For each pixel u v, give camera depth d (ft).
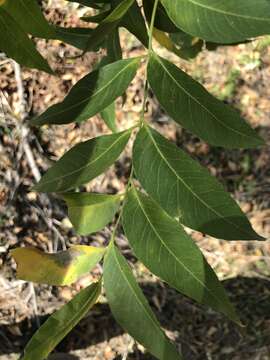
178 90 0.71
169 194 0.68
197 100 0.70
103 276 0.75
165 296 2.81
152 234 0.70
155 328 0.72
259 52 3.34
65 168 0.74
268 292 2.81
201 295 0.69
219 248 2.96
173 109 0.70
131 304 0.73
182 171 0.68
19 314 2.71
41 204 2.93
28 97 3.13
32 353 0.74
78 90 0.76
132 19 0.86
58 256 0.78
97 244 2.87
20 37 0.72
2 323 2.67
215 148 3.14
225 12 0.66
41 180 0.73
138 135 0.71
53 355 2.59
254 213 3.01
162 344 0.72
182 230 0.70
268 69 3.32
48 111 0.76
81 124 3.13
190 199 0.68
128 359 2.62
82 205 0.77
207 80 3.28
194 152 3.14
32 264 0.77
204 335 2.71
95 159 0.74
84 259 0.78
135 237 0.71
